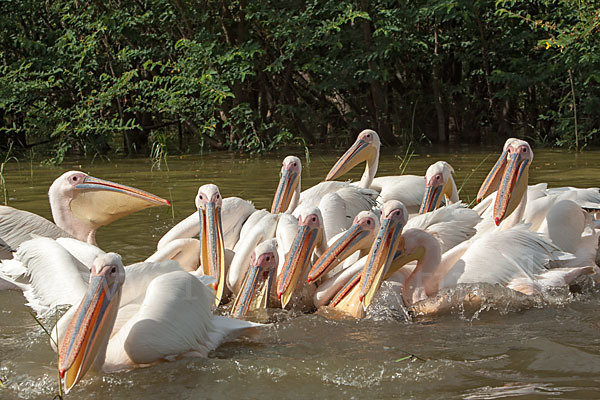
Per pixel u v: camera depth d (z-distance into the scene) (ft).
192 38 69.10
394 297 22.07
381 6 70.13
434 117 77.15
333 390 15.67
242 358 17.90
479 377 16.22
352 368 16.93
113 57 72.69
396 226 21.75
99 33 69.00
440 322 20.97
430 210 29.48
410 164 52.42
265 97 73.77
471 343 18.75
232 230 26.73
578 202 26.84
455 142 73.00
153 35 70.64
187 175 49.21
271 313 22.29
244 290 22.20
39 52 70.79
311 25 70.23
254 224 25.96
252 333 19.69
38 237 21.81
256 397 15.42
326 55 74.69
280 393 15.58
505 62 73.26
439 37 72.79
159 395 15.66
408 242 22.63
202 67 65.87
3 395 15.80
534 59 72.79
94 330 15.75
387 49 66.13
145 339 16.99
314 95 76.84
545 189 28.84
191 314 17.90
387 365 17.07
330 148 68.54
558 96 72.38
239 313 21.81
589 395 14.96
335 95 76.54
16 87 65.67
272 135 72.28
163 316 17.35
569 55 62.75
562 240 24.64
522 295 21.75
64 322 17.07
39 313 20.33
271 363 17.31
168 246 23.80
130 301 19.04
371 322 21.06
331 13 67.97
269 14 66.08
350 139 73.77
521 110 76.59
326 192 31.07
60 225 26.89
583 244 25.21
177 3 66.39
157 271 19.51
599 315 21.01
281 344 19.11
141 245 28.89
